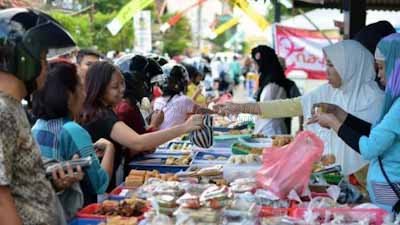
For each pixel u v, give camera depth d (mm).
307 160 2799
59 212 2020
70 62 2811
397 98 2641
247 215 2350
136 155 3986
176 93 5070
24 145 1804
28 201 1825
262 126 5953
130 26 19828
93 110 3223
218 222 2289
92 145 2783
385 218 2457
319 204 2664
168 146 4652
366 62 3436
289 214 2566
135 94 4402
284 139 4305
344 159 3424
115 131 3203
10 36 1787
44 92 2670
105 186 2830
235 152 4051
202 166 3689
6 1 2982
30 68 1818
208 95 10445
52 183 2232
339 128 2807
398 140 2641
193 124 3377
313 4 8703
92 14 17734
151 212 2383
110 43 19562
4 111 1720
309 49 9562
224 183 3033
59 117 2721
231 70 20531
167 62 6219
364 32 4090
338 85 3504
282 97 6086
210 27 16234
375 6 7863
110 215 2482
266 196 2742
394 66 2650
